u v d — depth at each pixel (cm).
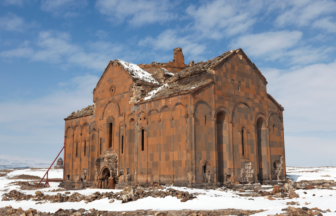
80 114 4134
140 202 2169
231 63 3272
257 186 3027
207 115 2895
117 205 2156
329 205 1831
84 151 3931
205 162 2777
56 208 2173
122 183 3225
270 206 1864
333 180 3531
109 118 3616
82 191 2755
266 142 3522
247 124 3303
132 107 3338
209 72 3044
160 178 2928
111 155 3466
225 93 3128
